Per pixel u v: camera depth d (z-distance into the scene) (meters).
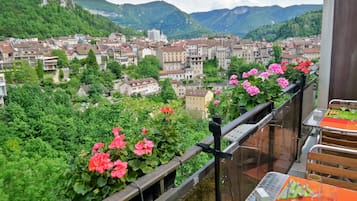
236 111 2.44
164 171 1.11
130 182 1.04
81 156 1.12
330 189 1.34
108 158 1.04
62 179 1.08
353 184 1.47
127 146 1.15
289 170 2.74
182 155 1.23
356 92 3.39
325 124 2.44
